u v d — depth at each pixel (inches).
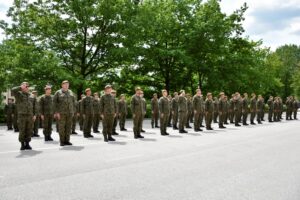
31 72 1109.7
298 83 3233.3
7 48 1192.8
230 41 1605.6
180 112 657.6
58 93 462.0
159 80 1577.3
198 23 1469.0
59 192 229.6
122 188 240.8
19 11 1238.3
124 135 614.9
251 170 303.9
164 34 1467.8
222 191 234.8
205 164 329.7
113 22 1272.1
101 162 335.3
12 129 799.1
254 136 600.4
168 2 1510.8
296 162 344.5
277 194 228.5
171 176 278.4
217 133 655.1
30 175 277.1
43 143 493.7
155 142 502.6
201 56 1517.0
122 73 1430.9
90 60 1293.1
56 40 1274.6
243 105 918.4
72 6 1209.4
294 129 767.1
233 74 1536.7
